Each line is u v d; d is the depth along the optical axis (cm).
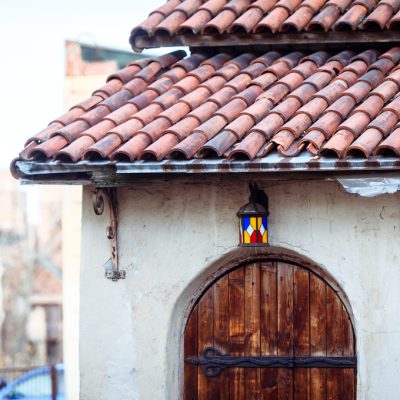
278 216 884
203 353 916
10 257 4472
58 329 4631
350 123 825
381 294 867
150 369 906
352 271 871
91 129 884
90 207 916
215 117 870
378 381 866
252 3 994
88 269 916
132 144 848
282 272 909
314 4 964
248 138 829
